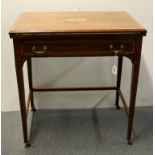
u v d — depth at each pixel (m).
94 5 1.72
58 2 1.70
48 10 1.71
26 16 1.54
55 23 1.39
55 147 1.61
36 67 1.86
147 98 2.03
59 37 1.30
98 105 2.02
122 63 1.88
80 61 1.86
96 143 1.64
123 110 1.99
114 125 1.82
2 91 1.91
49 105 2.00
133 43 1.34
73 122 1.85
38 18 1.50
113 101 2.01
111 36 1.31
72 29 1.28
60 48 1.33
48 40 1.31
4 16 1.70
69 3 1.71
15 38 1.28
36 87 1.93
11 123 1.83
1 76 1.86
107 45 1.34
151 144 1.63
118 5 1.73
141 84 1.97
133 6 1.73
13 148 1.60
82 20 1.46
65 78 1.92
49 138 1.69
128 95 2.00
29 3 1.69
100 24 1.38
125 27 1.32
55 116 1.92
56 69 1.88
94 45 1.34
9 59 1.81
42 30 1.27
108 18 1.50
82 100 2.00
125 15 1.57
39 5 1.70
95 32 1.28
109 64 1.88
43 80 1.91
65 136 1.71
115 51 1.35
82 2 1.71
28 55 1.34
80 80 1.93
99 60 1.86
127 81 1.96
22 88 1.43
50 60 1.85
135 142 1.65
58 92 1.96
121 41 1.33
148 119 1.88
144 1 1.72
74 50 1.34
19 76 1.39
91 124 1.83
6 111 1.98
